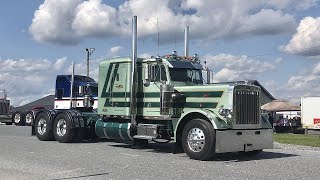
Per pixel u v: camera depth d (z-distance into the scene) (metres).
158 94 13.27
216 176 8.70
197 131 11.50
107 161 10.78
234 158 12.09
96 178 8.31
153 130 13.15
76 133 16.20
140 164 10.32
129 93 13.92
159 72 13.36
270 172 9.27
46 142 16.34
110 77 14.61
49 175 8.60
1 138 17.84
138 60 13.91
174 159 11.44
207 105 12.18
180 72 13.36
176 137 12.43
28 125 31.73
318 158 12.20
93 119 16.59
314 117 37.69
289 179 8.38
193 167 9.96
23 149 13.41
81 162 10.52
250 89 12.12
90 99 23.69
